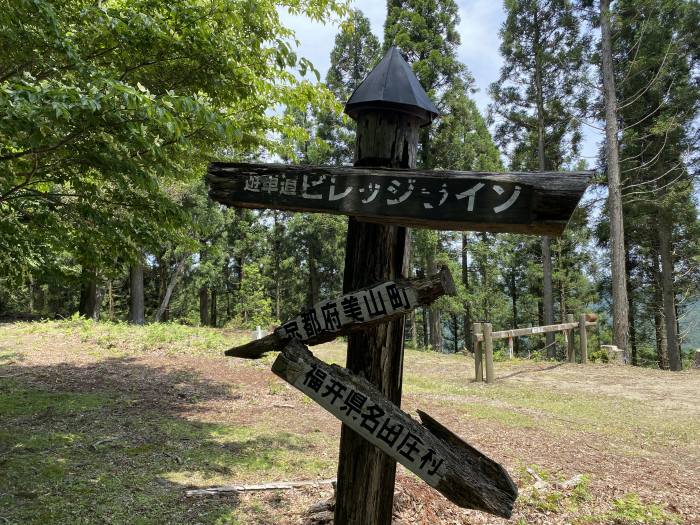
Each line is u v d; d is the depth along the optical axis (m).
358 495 2.23
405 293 2.04
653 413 7.54
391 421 1.99
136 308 19.31
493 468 1.96
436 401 7.83
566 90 17.58
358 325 2.08
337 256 24.22
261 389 8.12
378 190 2.02
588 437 6.16
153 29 3.60
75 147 3.57
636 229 19.45
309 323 2.10
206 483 4.21
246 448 5.20
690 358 23.25
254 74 4.51
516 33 18.16
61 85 3.07
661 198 15.88
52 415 5.96
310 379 2.04
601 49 15.84
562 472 4.75
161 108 3.17
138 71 4.21
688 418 7.23
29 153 3.74
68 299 26.89
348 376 2.04
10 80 3.78
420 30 18.03
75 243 4.45
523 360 13.09
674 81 16.25
